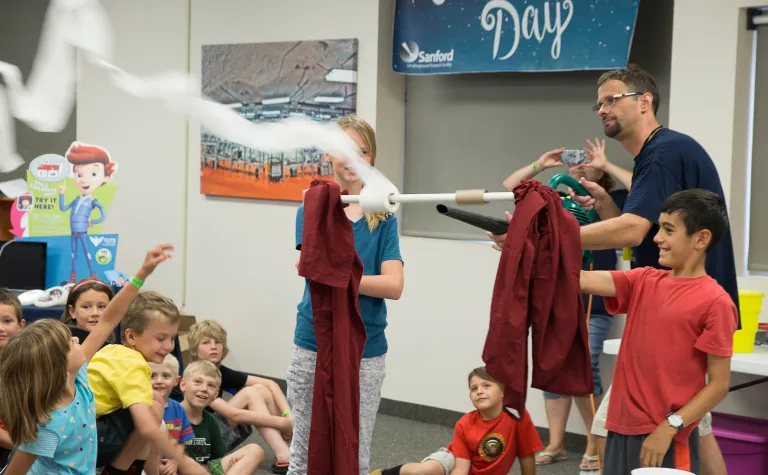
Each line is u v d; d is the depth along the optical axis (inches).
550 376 80.1
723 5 154.7
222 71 219.9
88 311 132.0
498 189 195.9
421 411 195.9
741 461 136.6
